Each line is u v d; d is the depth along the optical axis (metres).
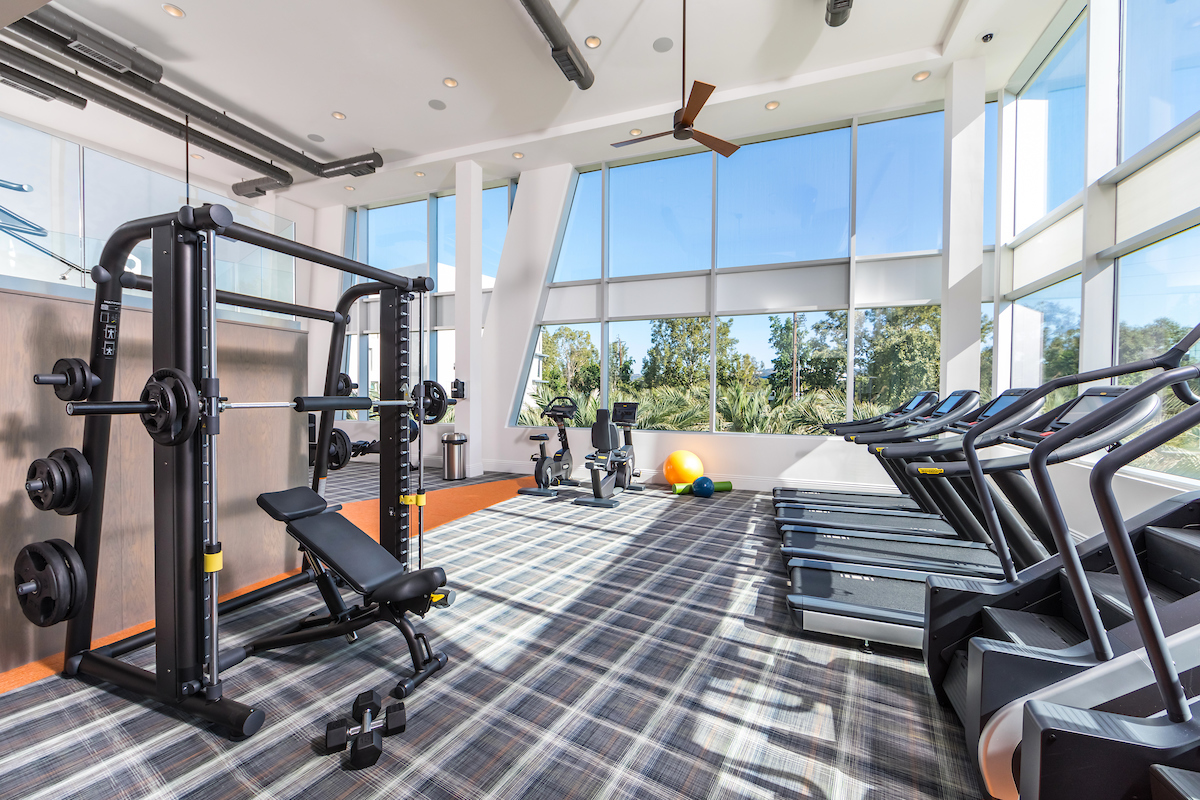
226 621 2.45
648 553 3.50
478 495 5.45
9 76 4.65
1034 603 1.71
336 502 5.03
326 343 8.42
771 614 2.55
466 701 1.81
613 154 6.39
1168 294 3.01
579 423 6.83
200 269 1.71
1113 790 1.00
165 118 5.59
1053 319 4.24
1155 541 1.68
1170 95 2.99
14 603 2.00
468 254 6.54
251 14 4.18
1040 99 4.56
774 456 5.75
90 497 1.94
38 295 2.07
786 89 4.95
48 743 1.58
